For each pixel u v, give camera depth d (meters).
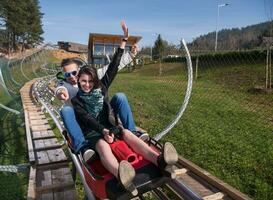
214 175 5.52
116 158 3.48
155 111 10.78
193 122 8.92
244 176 5.45
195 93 13.82
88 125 3.82
